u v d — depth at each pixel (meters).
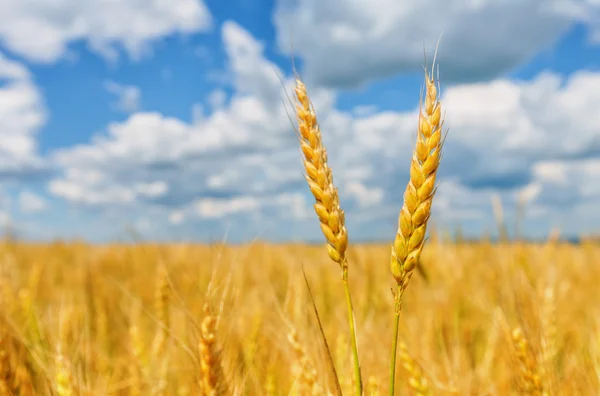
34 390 0.42
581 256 1.10
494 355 0.56
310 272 0.85
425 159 0.23
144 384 0.49
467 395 0.46
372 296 0.74
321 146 0.25
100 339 0.60
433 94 0.23
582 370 0.48
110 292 0.78
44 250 1.75
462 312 0.66
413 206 0.23
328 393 0.35
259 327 0.47
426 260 0.80
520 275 0.55
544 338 0.43
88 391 0.43
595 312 0.69
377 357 0.49
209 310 0.32
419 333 0.62
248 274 0.89
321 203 0.24
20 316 0.54
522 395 0.39
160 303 0.53
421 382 0.38
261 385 0.42
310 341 0.42
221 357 0.32
